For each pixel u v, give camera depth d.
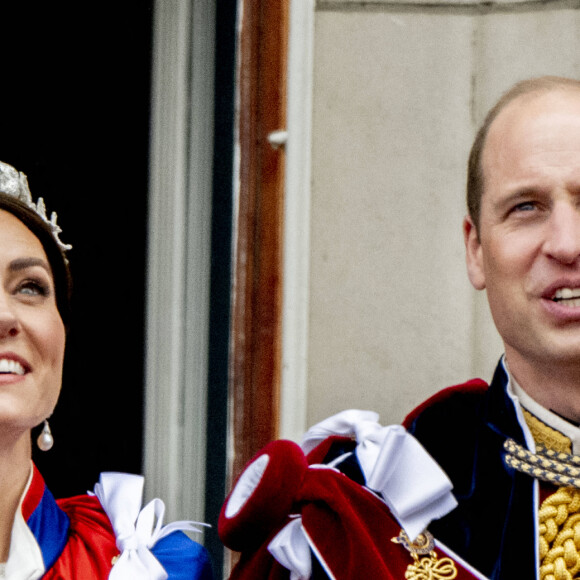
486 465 5.05
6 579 5.00
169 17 7.61
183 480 7.40
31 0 8.15
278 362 7.29
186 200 7.52
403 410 7.47
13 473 5.14
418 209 7.57
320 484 5.05
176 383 7.46
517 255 4.77
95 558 5.21
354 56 7.61
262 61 7.42
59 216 8.05
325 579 4.86
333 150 7.54
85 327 7.92
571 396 4.84
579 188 4.75
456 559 4.86
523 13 7.67
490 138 5.02
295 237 7.34
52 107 8.14
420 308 7.53
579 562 4.76
